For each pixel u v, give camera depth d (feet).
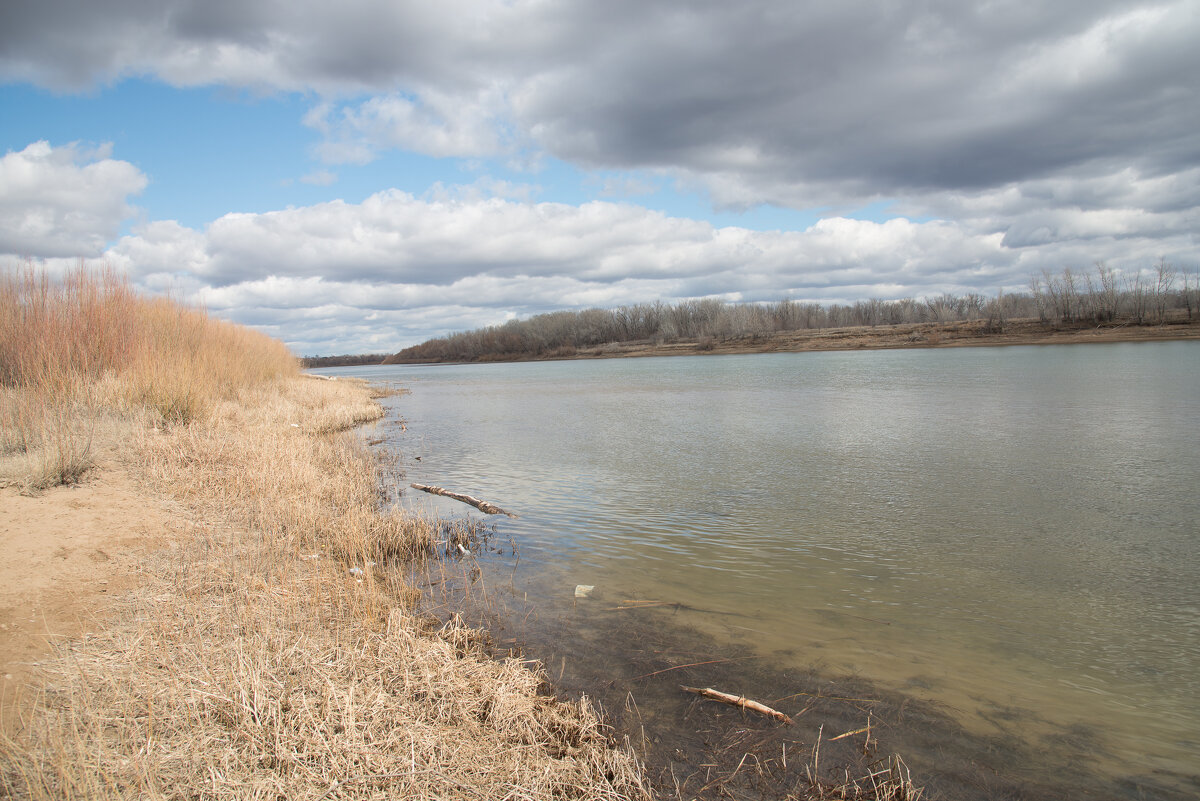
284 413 61.05
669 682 16.71
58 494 25.38
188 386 42.68
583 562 26.05
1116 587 23.09
